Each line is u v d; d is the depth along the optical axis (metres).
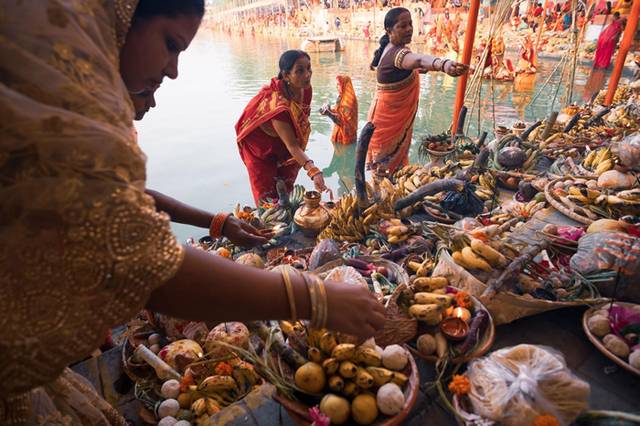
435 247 2.44
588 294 1.69
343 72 13.12
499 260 1.67
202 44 26.75
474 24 5.14
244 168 6.12
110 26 0.71
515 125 5.25
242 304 0.73
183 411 1.76
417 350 1.45
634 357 1.35
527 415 1.12
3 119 0.55
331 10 27.27
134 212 0.62
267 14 38.56
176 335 2.11
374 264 2.14
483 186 3.59
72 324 0.63
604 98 7.34
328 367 1.20
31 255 0.60
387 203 3.05
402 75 4.69
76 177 0.59
